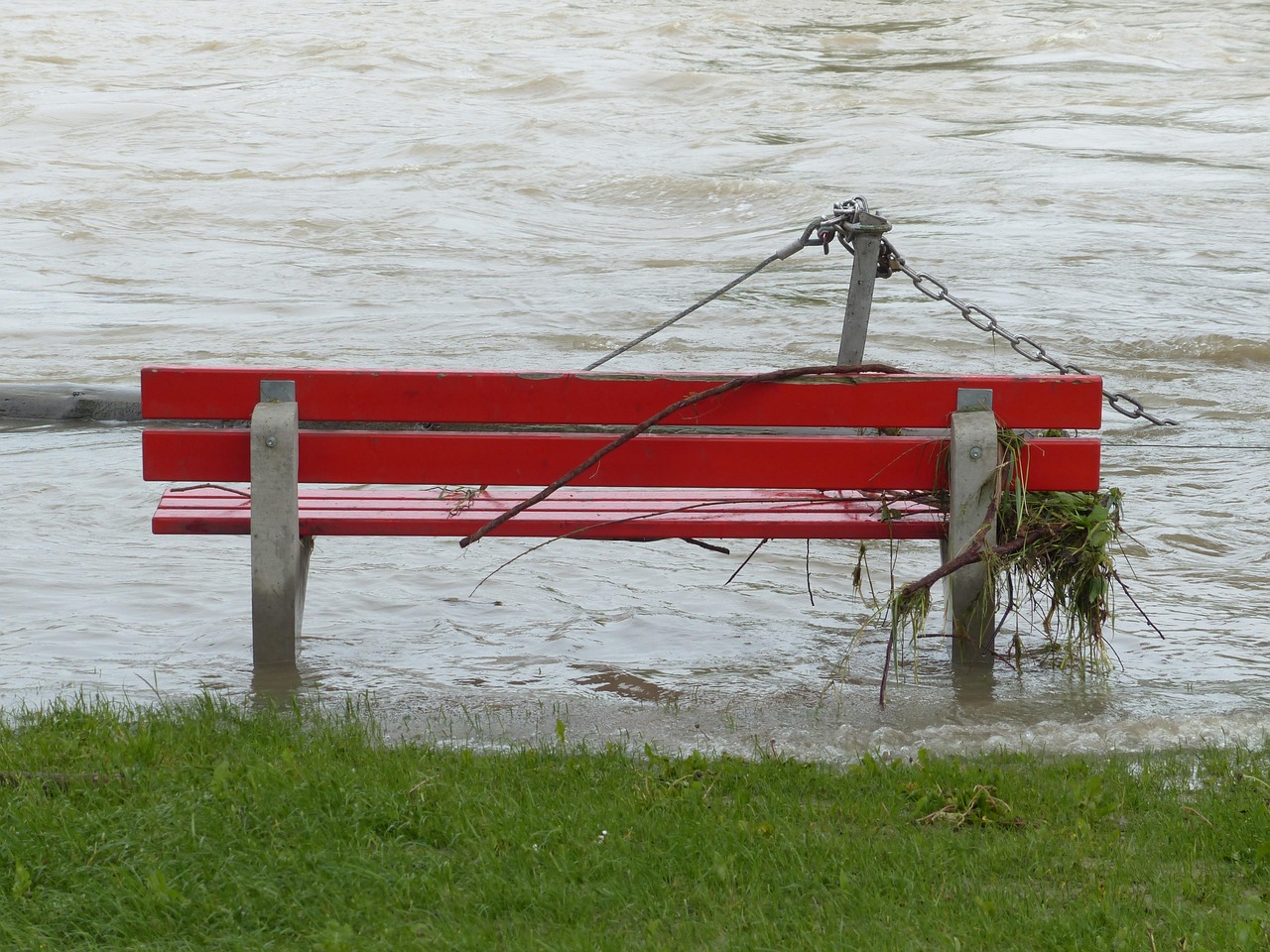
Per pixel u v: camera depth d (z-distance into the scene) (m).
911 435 25.12
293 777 17.05
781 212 99.50
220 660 23.66
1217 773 18.22
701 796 17.05
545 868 15.15
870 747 19.86
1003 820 16.52
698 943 13.78
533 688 22.69
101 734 18.81
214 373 21.80
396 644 24.84
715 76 167.25
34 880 14.75
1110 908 14.18
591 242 90.62
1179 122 137.75
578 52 193.75
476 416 21.95
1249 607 27.03
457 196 106.06
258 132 142.75
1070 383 21.97
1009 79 167.12
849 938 13.75
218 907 14.22
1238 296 66.19
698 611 26.84
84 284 73.12
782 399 22.03
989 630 22.83
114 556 29.62
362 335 57.94
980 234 85.19
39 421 43.75
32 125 144.75
